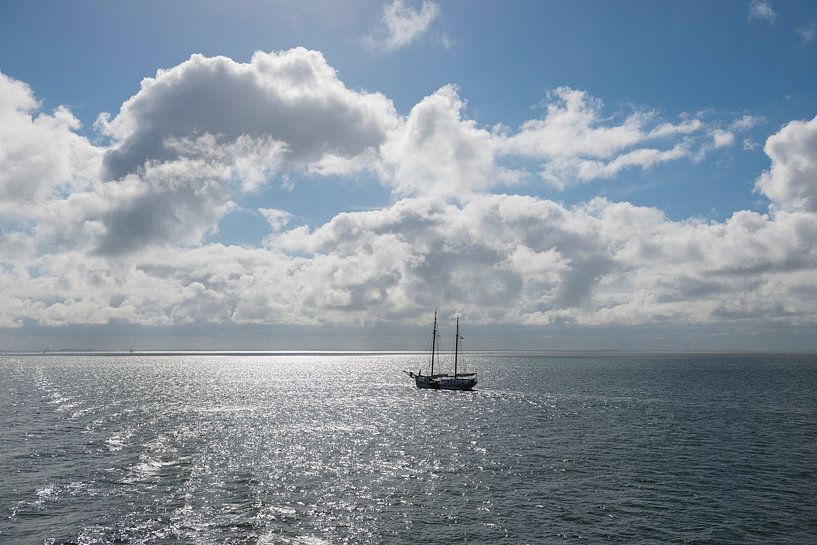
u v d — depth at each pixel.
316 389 176.88
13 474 57.97
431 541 41.28
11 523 43.78
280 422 97.94
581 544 40.84
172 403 129.50
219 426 92.38
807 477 58.47
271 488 54.00
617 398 141.12
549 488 54.47
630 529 43.72
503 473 60.22
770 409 116.00
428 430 89.12
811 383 188.88
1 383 189.50
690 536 42.34
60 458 65.69
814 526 44.47
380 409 119.69
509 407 122.50
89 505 48.31
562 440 79.62
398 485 55.44
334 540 41.34
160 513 46.56
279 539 41.38
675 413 109.88
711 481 56.94
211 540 41.03
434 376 182.75
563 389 170.75
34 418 99.69
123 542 40.53
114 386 181.62
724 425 93.56
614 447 74.31
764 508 48.59
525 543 41.00
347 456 68.38
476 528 43.84
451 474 59.78
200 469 61.03
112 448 71.88
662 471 61.03
